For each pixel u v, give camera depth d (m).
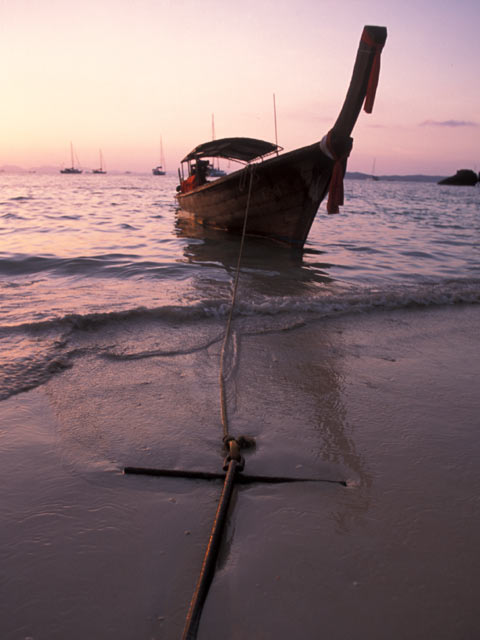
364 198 44.50
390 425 2.78
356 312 5.30
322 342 4.27
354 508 2.01
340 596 1.55
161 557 1.71
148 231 13.18
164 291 6.15
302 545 1.78
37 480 2.14
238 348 4.03
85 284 6.48
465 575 1.66
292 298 5.70
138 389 3.15
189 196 13.41
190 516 1.94
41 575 1.60
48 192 39.91
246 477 2.16
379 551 1.76
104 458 2.35
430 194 64.62
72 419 2.72
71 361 3.58
